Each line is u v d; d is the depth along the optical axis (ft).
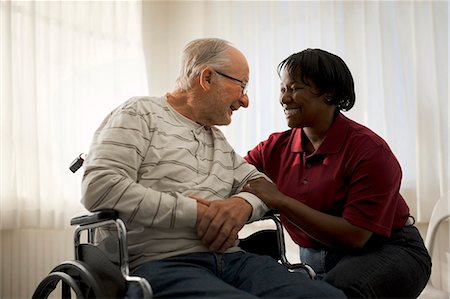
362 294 5.41
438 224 7.47
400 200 6.13
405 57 9.00
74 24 9.64
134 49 10.57
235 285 5.22
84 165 5.18
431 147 8.68
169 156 5.31
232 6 10.73
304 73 5.92
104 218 4.66
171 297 4.65
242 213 5.31
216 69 5.63
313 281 4.94
